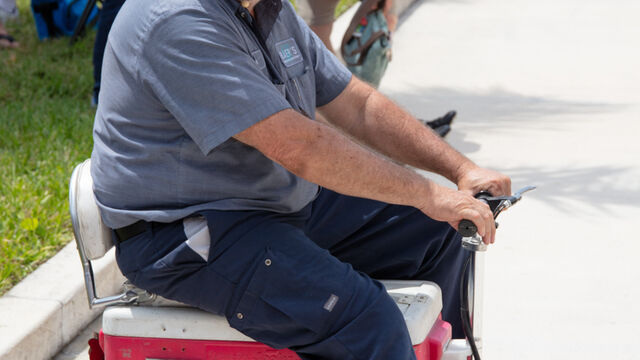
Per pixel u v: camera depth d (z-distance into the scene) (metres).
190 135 2.51
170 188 2.62
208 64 2.45
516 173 6.40
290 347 2.57
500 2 13.84
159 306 2.75
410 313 2.63
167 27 2.47
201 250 2.58
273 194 2.68
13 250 4.51
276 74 2.71
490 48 10.72
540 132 7.36
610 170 6.42
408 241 3.02
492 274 4.89
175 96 2.49
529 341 4.21
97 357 2.86
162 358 2.70
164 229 2.65
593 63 9.89
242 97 2.45
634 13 12.80
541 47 10.75
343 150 2.55
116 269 4.52
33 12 9.50
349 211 3.04
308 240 2.64
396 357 2.45
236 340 2.65
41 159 5.83
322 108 3.18
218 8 2.52
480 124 7.63
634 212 5.68
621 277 4.84
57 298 4.09
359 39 6.42
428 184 2.64
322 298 2.50
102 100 2.71
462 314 2.71
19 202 5.05
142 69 2.52
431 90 8.82
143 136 2.61
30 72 8.02
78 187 2.76
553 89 8.82
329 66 3.13
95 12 9.70
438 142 3.11
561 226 5.49
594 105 8.20
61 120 6.66
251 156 2.63
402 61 10.07
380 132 3.15
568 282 4.79
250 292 2.54
